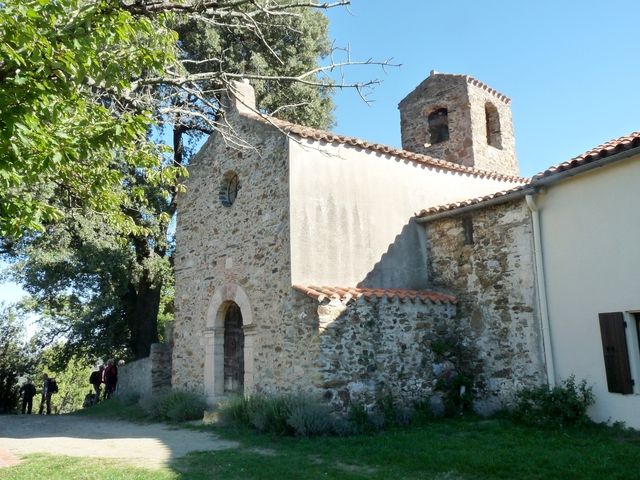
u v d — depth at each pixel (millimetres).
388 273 10641
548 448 6734
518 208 9539
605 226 8172
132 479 5770
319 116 18672
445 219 10930
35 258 14562
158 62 5152
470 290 10180
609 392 7875
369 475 5844
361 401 8680
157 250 17562
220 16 6551
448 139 15555
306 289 9008
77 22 4531
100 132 4969
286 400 8500
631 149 7625
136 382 15555
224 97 12203
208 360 11297
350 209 10469
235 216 11281
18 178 4441
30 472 6184
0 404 17703
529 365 9016
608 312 7984
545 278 8953
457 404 9688
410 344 9516
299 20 16062
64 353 19172
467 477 5750
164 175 7547
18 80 4070
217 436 8633
